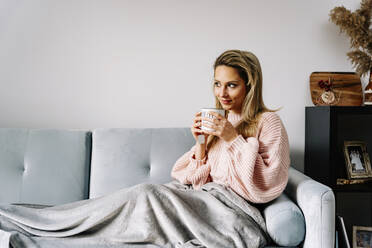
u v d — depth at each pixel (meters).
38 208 1.34
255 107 1.36
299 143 1.96
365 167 1.79
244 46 1.94
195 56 1.93
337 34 1.96
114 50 1.92
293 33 1.95
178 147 1.65
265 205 1.30
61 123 1.92
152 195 1.14
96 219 1.13
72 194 1.59
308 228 1.13
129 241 1.12
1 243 1.10
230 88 1.35
